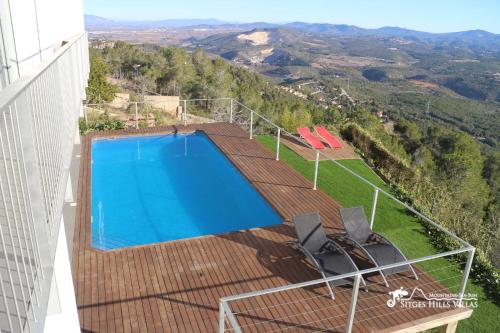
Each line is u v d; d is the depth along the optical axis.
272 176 8.19
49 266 2.26
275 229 6.15
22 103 2.12
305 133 13.28
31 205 2.04
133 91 33.09
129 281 4.73
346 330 4.03
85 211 6.36
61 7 6.40
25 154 2.16
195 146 10.80
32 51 3.87
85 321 4.06
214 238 5.82
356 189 9.66
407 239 7.54
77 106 5.84
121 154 10.30
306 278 5.01
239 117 24.55
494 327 5.47
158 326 4.06
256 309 4.41
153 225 7.00
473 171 23.78
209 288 4.70
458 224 8.78
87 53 11.06
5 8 3.04
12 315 1.87
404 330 4.28
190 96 35.25
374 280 5.03
